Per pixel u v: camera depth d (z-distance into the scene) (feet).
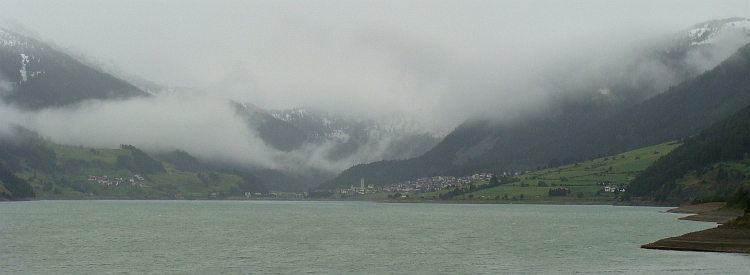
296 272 272.10
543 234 451.94
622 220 623.36
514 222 610.24
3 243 383.04
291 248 360.69
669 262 285.64
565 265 286.46
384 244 383.86
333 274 267.18
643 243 377.09
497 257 317.42
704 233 388.16
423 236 441.68
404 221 643.45
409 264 294.87
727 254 307.58
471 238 423.23
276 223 607.78
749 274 253.65
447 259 311.27
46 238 418.10
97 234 453.99
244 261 304.71
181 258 315.17
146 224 579.48
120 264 294.46
